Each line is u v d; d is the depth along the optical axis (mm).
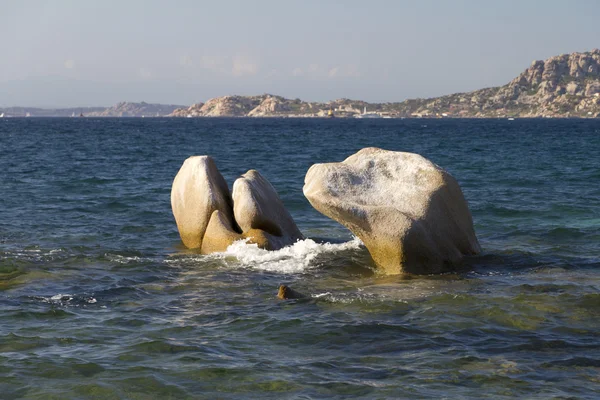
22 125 157625
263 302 11344
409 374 8133
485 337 9477
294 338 9453
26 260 14320
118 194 25516
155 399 7523
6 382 7898
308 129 131500
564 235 17391
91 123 193000
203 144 67500
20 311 10648
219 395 7598
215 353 8844
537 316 10406
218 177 16469
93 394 7629
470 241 14859
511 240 16875
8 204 22641
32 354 8766
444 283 12648
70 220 19688
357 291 12055
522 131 115500
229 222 15836
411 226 13516
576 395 7488
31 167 37344
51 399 7504
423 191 14305
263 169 37344
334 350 8992
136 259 14688
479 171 35656
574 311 10672
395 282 12797
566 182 29875
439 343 9234
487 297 11477
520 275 13273
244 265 14211
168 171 35656
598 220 19641
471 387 7730
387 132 113438
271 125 172250
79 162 41531
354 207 13734
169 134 97562
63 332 9680
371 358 8688
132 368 8320
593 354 8797
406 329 9812
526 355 8766
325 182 14203
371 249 13836
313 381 7930
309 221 19891
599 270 13602
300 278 13188
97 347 9062
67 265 14055
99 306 11078
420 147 62719
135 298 11602
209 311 10781
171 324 10078
